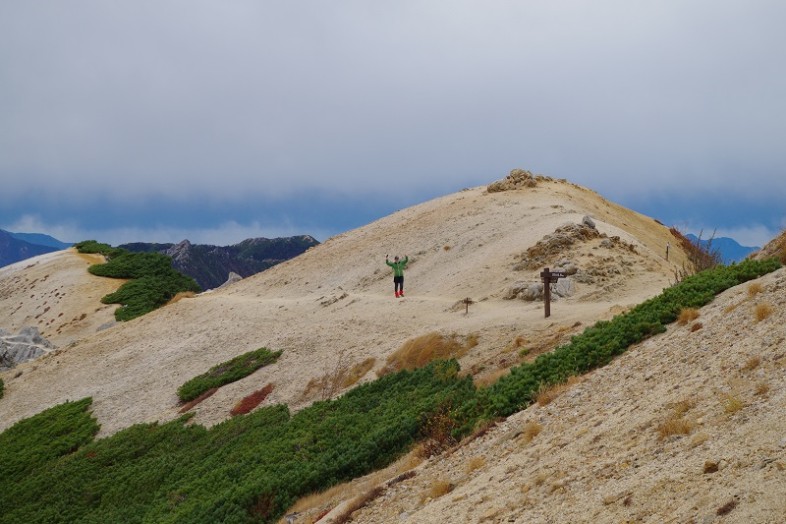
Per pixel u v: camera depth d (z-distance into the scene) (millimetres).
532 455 14156
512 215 62469
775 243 22438
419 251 61594
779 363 11758
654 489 9672
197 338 52594
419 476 17094
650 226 72062
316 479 23484
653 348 17656
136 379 47812
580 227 46406
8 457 39656
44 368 55938
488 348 30938
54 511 31172
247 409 35812
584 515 10078
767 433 9469
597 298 36969
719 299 19297
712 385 12547
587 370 19250
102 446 36969
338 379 35000
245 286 73812
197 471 29531
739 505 8094
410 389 29531
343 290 57438
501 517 11688
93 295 95438
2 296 103312
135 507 28562
